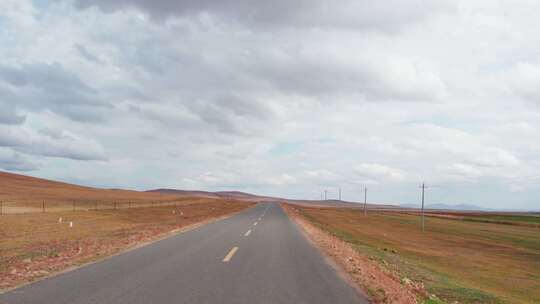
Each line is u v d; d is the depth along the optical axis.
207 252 14.70
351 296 8.55
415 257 30.81
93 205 69.56
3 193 89.38
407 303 8.42
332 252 16.27
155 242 17.98
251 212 61.03
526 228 79.31
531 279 26.94
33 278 9.69
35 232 25.09
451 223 88.06
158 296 8.05
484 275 26.55
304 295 8.48
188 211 62.84
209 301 7.77
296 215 58.75
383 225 70.75
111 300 7.70
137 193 160.25
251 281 9.70
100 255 13.69
